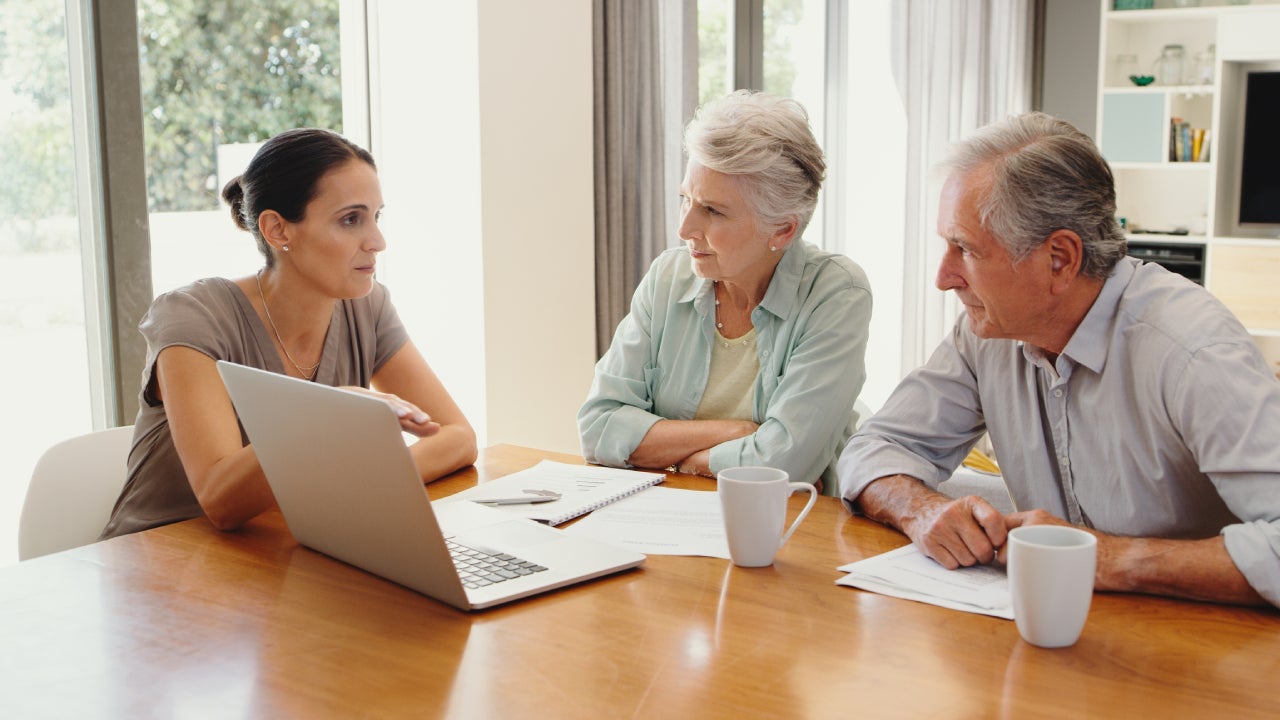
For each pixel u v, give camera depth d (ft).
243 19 9.30
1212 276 18.26
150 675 3.30
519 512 4.83
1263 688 3.12
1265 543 3.67
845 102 16.62
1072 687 3.14
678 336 6.41
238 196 5.71
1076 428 4.82
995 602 3.79
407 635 3.57
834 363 5.89
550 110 10.12
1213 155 18.12
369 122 10.25
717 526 4.72
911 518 4.52
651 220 11.30
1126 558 3.88
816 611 3.75
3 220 7.77
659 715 3.00
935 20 16.70
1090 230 4.36
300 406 4.00
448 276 9.91
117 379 8.25
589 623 3.66
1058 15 21.25
